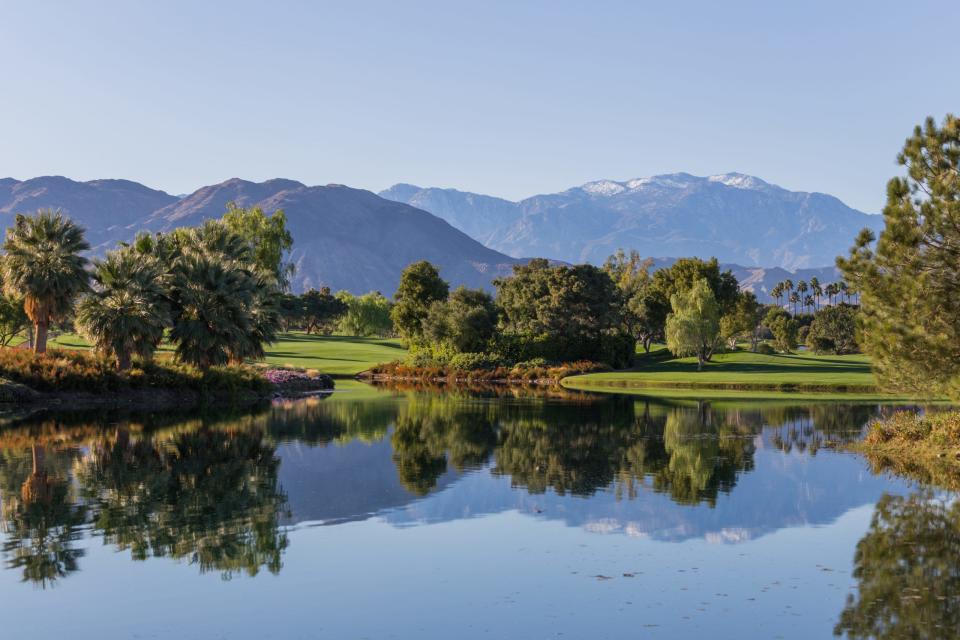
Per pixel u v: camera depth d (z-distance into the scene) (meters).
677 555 15.74
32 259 50.47
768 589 13.63
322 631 11.77
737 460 28.20
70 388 50.03
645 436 35.38
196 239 63.53
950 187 23.88
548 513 19.42
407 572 14.59
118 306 51.00
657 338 135.50
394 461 27.75
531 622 12.12
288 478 24.14
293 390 65.94
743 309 120.44
